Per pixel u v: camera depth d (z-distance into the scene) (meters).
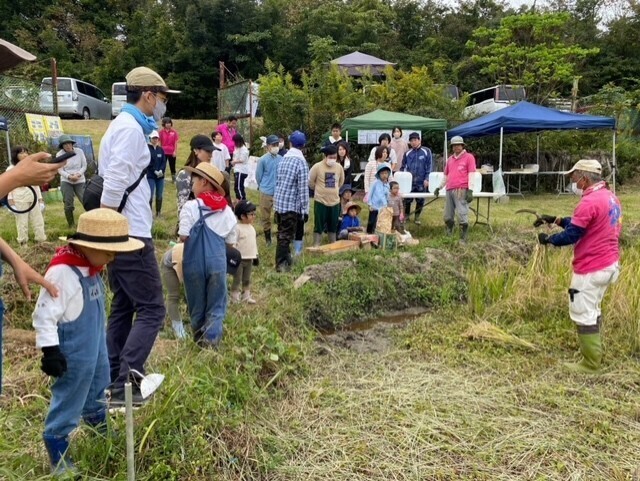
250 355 4.34
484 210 11.84
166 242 8.04
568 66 21.88
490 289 6.80
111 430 3.00
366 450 3.49
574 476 3.29
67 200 8.73
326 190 7.99
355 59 22.81
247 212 5.77
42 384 3.68
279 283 6.57
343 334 6.11
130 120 3.36
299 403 4.11
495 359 5.07
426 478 3.25
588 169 4.70
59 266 2.55
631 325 5.44
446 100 17.34
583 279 4.73
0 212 9.74
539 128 11.52
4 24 33.41
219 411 3.53
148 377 3.23
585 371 4.81
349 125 11.83
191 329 4.70
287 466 3.29
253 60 29.86
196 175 4.45
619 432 3.79
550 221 5.32
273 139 8.28
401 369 4.87
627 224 9.41
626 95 21.19
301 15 31.23
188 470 3.01
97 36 33.94
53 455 2.72
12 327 5.02
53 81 14.20
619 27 28.34
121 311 3.64
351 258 7.24
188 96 29.16
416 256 7.61
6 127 10.03
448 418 3.91
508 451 3.54
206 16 29.34
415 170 10.30
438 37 32.56
